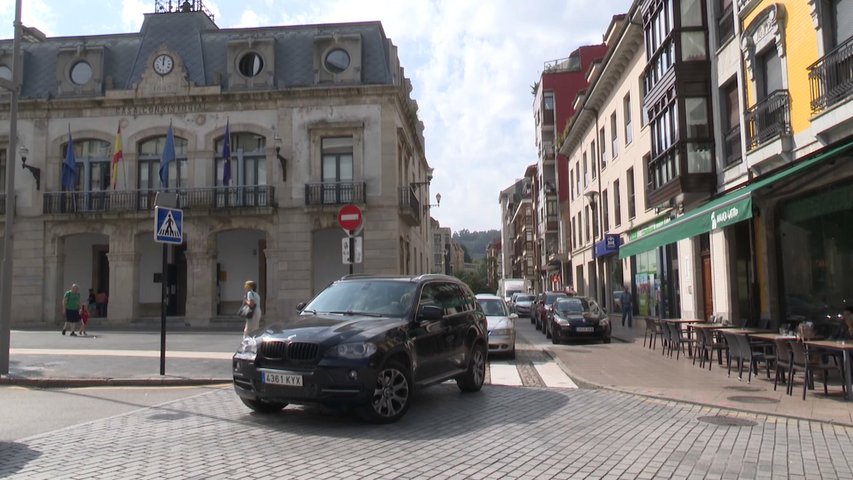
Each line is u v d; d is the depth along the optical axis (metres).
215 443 6.72
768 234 15.11
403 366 8.02
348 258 14.05
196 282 29.45
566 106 48.34
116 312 29.72
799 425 7.77
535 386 11.17
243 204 29.47
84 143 31.12
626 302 26.22
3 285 11.91
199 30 31.92
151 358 14.55
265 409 8.32
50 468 5.73
